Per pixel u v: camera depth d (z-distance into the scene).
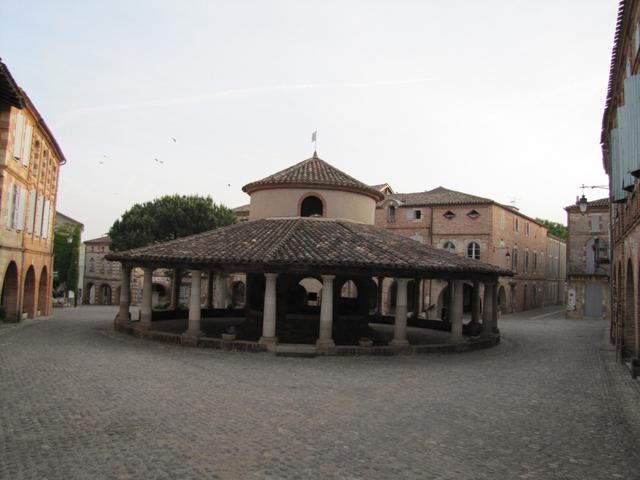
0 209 23.84
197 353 18.69
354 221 25.33
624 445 9.75
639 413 12.09
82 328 26.42
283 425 10.33
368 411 11.59
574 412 12.06
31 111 27.16
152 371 15.08
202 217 47.06
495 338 24.28
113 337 22.48
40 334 23.22
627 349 19.77
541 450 9.35
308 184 24.75
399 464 8.45
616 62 21.59
